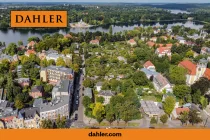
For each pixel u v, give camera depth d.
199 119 180.62
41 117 176.75
